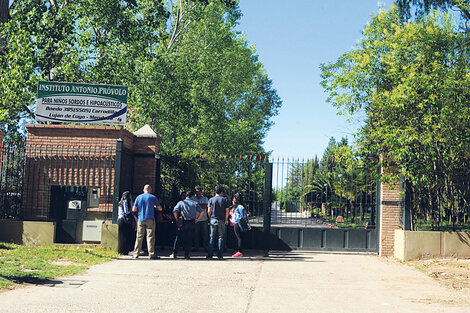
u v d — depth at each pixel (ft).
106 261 38.96
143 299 24.41
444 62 50.67
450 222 45.24
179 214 46.47
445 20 64.34
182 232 42.96
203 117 105.09
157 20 79.46
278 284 30.25
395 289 29.40
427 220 46.06
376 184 48.44
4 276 28.17
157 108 83.35
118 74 74.08
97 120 48.14
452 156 43.14
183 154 52.49
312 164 50.42
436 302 25.50
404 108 45.06
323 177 51.08
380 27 58.54
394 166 45.78
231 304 23.88
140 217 42.29
